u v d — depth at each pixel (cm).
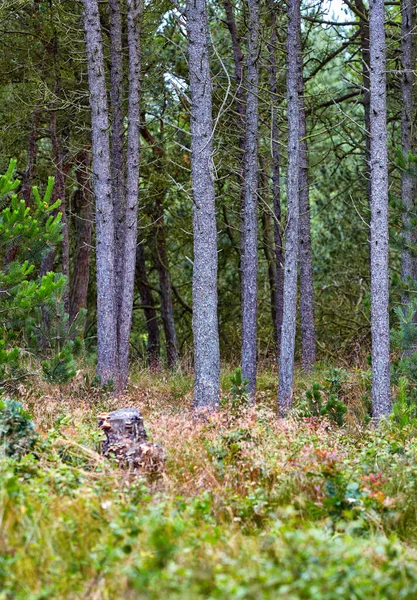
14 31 1641
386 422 1030
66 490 589
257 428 837
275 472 717
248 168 1450
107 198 1421
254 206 1460
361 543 516
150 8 1667
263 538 530
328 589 404
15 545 469
